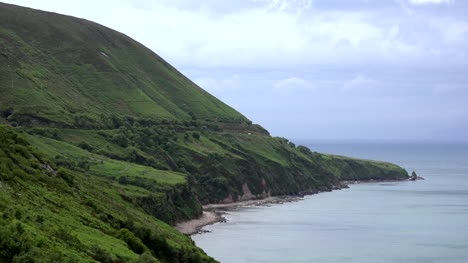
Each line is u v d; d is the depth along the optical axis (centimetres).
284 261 12925
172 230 13312
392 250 14412
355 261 13075
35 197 7750
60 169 10538
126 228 9431
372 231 17375
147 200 16175
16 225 5384
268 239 15700
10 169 8312
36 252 4975
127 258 6938
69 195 9319
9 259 4753
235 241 15325
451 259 13425
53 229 6475
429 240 15888
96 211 9375
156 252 9338
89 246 6575
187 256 9838
